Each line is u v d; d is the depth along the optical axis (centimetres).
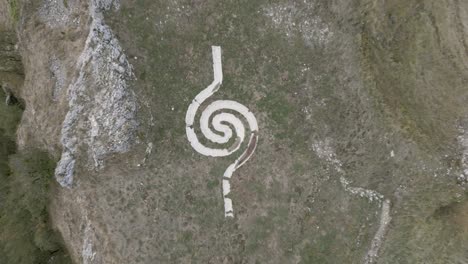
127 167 1616
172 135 1617
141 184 1611
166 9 1600
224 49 1614
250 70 1614
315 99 1612
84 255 1620
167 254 1590
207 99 1616
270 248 1609
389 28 1647
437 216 1672
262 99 1614
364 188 1623
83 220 1634
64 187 1669
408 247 1642
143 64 1603
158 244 1591
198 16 1609
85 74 1590
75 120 1617
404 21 1658
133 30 1593
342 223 1622
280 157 1617
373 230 1631
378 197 1628
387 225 1634
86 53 1581
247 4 1605
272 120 1614
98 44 1559
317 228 1619
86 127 1609
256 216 1614
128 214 1600
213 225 1609
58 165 1641
